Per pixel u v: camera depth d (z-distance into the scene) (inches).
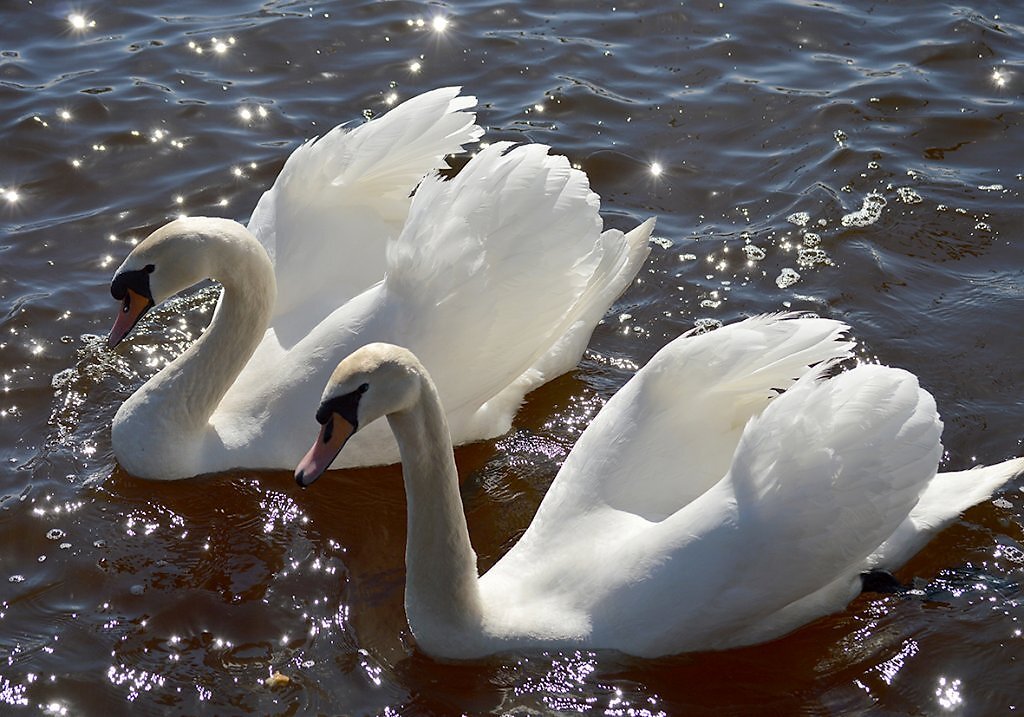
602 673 386.0
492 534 452.1
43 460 473.1
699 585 378.6
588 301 490.0
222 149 628.7
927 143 620.4
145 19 716.7
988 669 388.8
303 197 506.0
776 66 676.1
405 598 398.9
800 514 377.4
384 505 459.8
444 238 464.4
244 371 489.1
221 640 404.5
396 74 675.4
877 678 388.8
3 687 386.0
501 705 381.1
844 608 410.0
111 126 639.8
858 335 517.3
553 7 725.3
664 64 681.0
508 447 488.7
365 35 703.1
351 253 504.4
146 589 423.2
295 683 388.5
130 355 522.6
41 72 674.8
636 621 384.2
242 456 470.6
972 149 616.7
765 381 410.0
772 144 626.5
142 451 464.4
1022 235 567.2
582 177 482.9
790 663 393.7
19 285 550.3
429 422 363.9
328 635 406.0
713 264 559.2
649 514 407.2
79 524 448.1
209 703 382.3
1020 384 492.4
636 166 616.4
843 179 600.1
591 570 393.7
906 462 387.2
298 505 458.9
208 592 422.9
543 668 387.5
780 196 594.6
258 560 436.5
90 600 418.9
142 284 457.1
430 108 508.4
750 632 394.3
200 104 654.5
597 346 526.9
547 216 473.7
